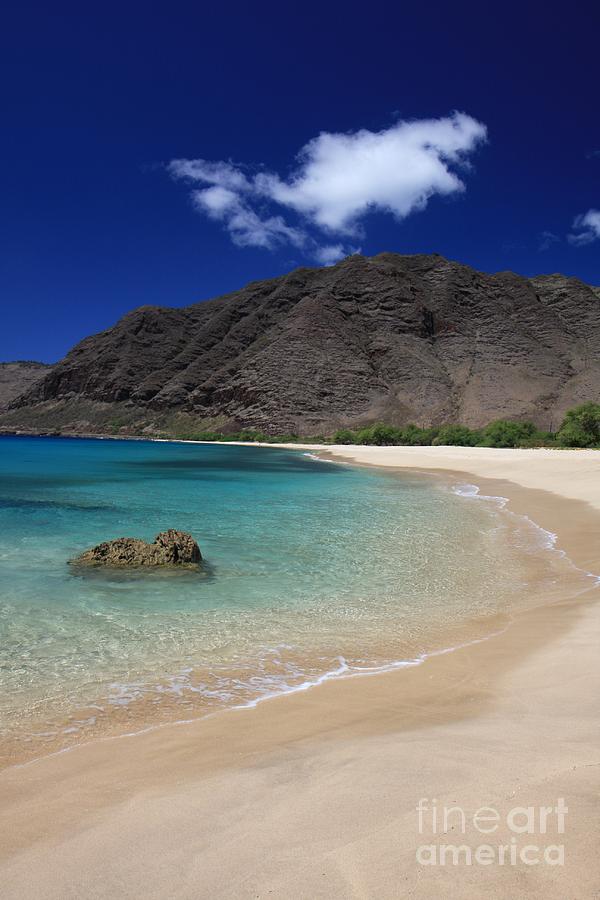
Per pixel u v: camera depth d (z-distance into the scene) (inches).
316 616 388.2
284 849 131.8
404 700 244.7
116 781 179.0
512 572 512.4
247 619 381.1
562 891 107.2
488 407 6481.3
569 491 1083.9
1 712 242.1
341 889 114.3
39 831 149.8
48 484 1348.4
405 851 125.5
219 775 178.4
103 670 292.4
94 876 127.0
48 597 427.2
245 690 265.1
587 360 7780.5
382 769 172.7
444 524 778.8
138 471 1873.8
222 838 139.5
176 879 123.7
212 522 797.9
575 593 431.5
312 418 7071.9
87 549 603.2
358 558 569.3
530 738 190.5
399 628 362.3
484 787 153.9
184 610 399.9
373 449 3850.9
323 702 246.2
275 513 891.4
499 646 319.0
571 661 280.1
